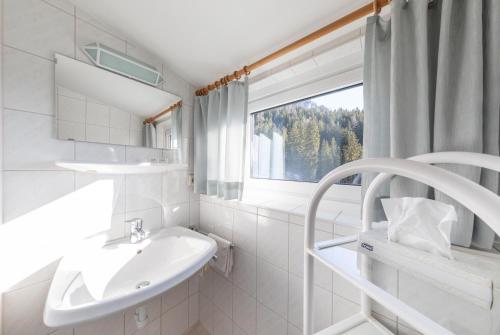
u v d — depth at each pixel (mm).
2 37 775
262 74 1250
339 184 1042
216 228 1421
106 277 972
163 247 1185
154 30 1040
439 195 572
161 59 1268
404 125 636
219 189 1303
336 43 936
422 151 599
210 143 1359
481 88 519
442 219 397
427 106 596
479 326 529
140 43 1143
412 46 649
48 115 884
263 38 1030
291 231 996
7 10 783
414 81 638
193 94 1513
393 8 645
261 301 1140
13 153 810
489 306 304
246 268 1219
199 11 894
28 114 836
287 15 881
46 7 868
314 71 1107
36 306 868
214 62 1248
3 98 783
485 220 208
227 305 1346
